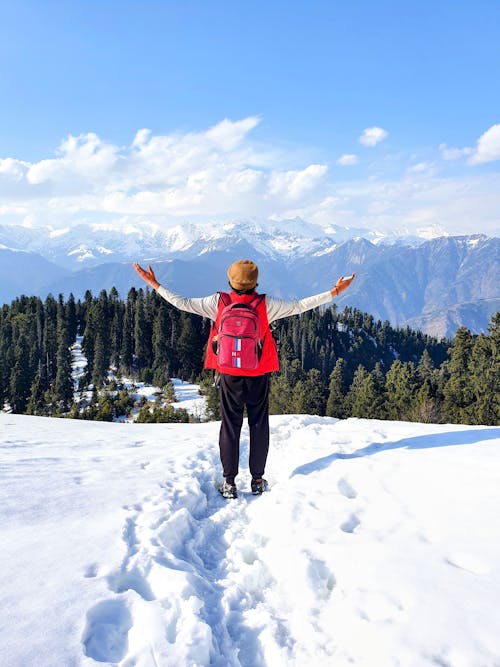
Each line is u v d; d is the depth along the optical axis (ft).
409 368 193.57
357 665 6.11
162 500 11.91
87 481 13.39
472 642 6.15
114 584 7.61
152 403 230.68
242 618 7.73
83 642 5.99
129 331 338.34
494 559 8.34
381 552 9.07
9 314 396.78
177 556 9.38
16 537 9.08
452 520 10.28
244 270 12.95
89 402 260.62
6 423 30.37
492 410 134.31
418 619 6.76
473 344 156.46
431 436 19.04
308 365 401.49
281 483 14.61
